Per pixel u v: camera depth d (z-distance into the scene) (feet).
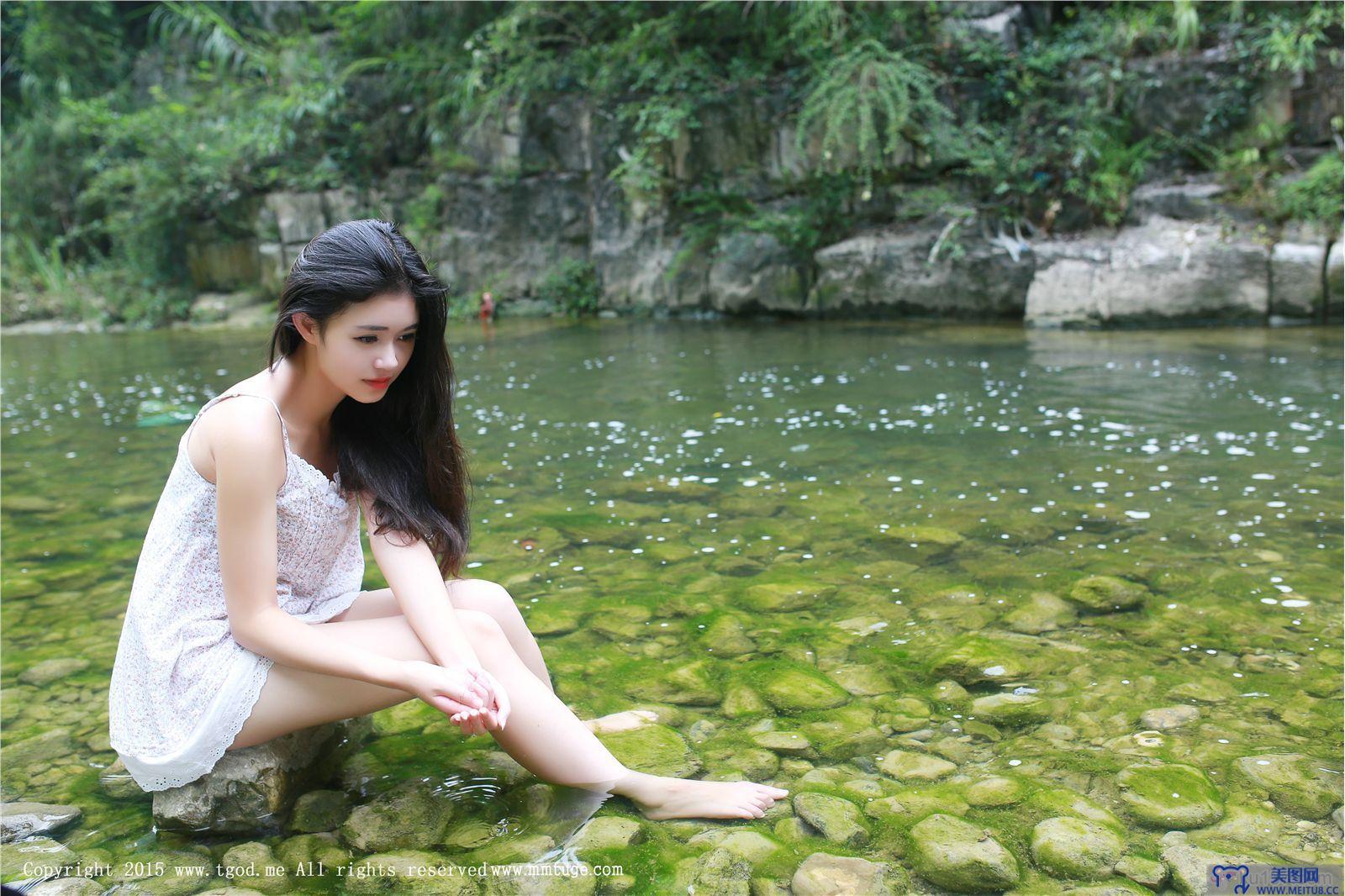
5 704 7.00
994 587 8.43
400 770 5.96
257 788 5.38
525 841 5.16
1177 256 24.25
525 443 14.74
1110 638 7.35
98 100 42.93
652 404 17.44
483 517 10.99
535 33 33.81
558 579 9.03
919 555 9.30
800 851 4.96
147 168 39.96
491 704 5.39
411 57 36.83
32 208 46.39
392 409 6.02
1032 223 27.71
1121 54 28.30
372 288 5.06
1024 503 10.73
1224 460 12.20
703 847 5.03
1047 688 6.60
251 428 5.21
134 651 5.57
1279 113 26.14
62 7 46.65
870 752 5.92
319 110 36.99
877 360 21.21
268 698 5.45
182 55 46.68
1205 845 4.87
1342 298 23.04
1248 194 25.31
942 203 27.76
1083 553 9.14
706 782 5.49
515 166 34.65
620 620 8.04
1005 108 29.04
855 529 10.13
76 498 12.74
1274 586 8.19
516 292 35.27
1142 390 16.74
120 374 24.75
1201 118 26.91
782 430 14.96
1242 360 19.26
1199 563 8.77
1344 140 25.36
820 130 29.48
